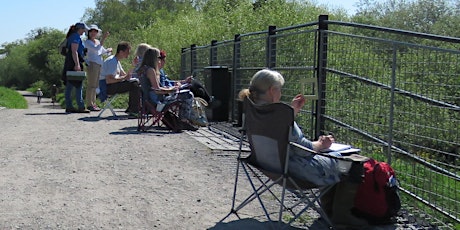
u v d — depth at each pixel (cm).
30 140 844
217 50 1249
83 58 1305
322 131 718
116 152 745
